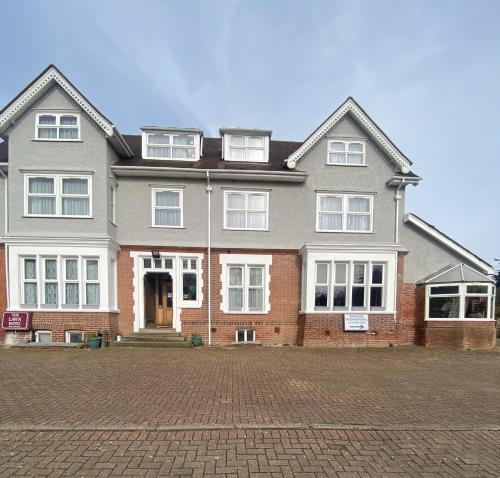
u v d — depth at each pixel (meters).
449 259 13.41
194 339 11.78
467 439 4.42
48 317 11.33
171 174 12.48
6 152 13.12
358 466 3.70
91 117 11.59
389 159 13.29
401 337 12.38
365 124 12.96
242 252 12.77
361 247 12.20
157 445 4.06
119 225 12.55
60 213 11.59
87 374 7.50
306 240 12.95
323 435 4.42
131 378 7.16
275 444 4.14
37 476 3.43
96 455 3.83
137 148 14.68
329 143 13.17
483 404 5.83
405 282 13.12
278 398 5.88
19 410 5.18
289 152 15.31
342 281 12.33
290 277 12.84
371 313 12.09
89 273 11.72
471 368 8.73
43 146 11.59
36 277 11.45
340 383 6.97
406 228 13.36
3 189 11.85
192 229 12.76
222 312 12.55
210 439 4.23
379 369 8.40
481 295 11.84
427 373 8.08
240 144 13.84
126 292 12.43
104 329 11.38
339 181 13.15
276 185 12.98
